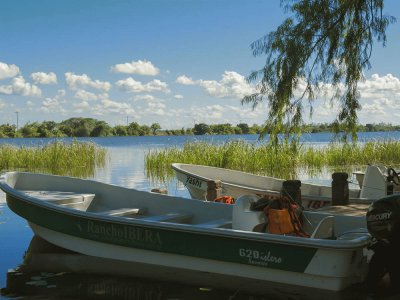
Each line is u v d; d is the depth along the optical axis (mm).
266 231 6719
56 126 82000
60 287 6258
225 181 12812
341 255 5727
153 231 6871
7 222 10523
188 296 5906
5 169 22625
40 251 8023
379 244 5918
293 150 11070
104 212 8570
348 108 10852
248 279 6348
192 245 6602
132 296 5910
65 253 7891
